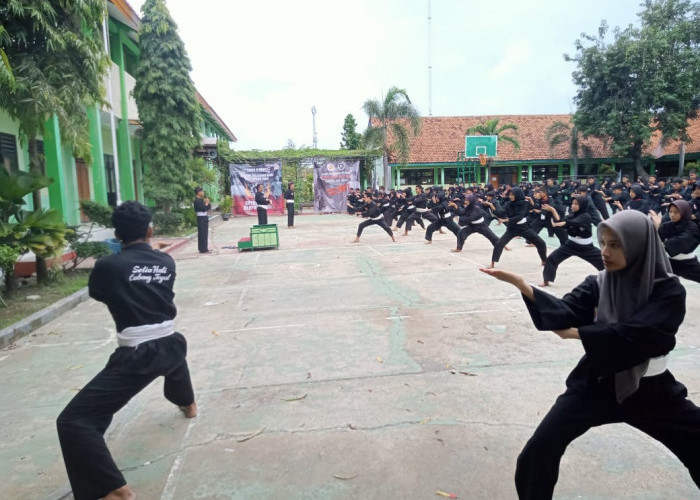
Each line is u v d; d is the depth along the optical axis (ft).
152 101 52.70
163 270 9.34
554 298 6.93
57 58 22.34
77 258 31.55
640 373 6.39
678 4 85.61
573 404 6.86
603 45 88.22
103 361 16.26
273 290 25.81
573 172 100.89
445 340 16.66
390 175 102.99
